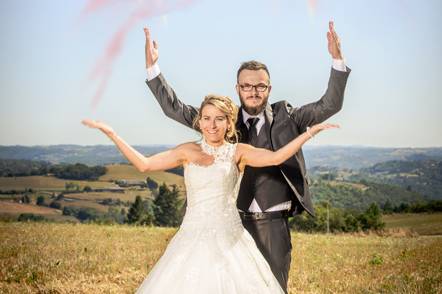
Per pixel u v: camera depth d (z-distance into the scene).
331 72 4.68
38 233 14.72
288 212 4.89
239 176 4.48
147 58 5.09
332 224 47.00
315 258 11.56
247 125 4.83
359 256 12.07
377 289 8.02
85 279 8.34
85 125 4.08
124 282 8.21
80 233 15.27
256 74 4.77
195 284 4.03
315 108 4.77
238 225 4.39
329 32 4.61
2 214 46.78
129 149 4.22
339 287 8.20
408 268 10.07
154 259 10.24
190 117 5.04
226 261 4.16
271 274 4.35
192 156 4.41
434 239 17.53
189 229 4.32
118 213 53.25
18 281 8.26
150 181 58.03
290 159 4.73
